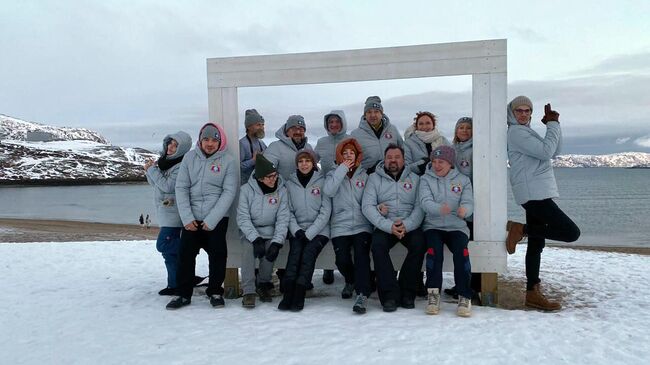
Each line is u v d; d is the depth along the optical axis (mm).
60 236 18625
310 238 3955
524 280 5285
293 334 3207
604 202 46156
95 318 3674
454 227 3900
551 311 3885
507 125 4098
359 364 2689
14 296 4441
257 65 4340
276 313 3752
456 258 3748
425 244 3914
